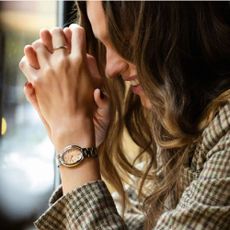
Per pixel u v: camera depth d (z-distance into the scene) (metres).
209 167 1.11
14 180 1.96
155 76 1.20
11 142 1.94
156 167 1.49
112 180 1.55
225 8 1.23
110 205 1.18
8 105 1.91
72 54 1.26
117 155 1.55
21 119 1.94
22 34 1.86
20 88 1.91
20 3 1.85
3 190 1.96
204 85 1.22
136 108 1.53
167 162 1.32
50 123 1.25
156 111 1.24
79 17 1.40
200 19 1.21
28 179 1.95
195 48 1.21
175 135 1.22
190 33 1.21
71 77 1.25
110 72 1.27
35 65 1.27
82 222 1.16
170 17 1.18
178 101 1.20
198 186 1.10
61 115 1.24
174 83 1.21
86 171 1.21
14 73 1.89
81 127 1.24
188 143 1.22
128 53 1.21
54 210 1.21
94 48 1.43
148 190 1.48
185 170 1.23
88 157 1.22
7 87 1.90
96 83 1.31
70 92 1.24
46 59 1.26
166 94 1.20
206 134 1.17
